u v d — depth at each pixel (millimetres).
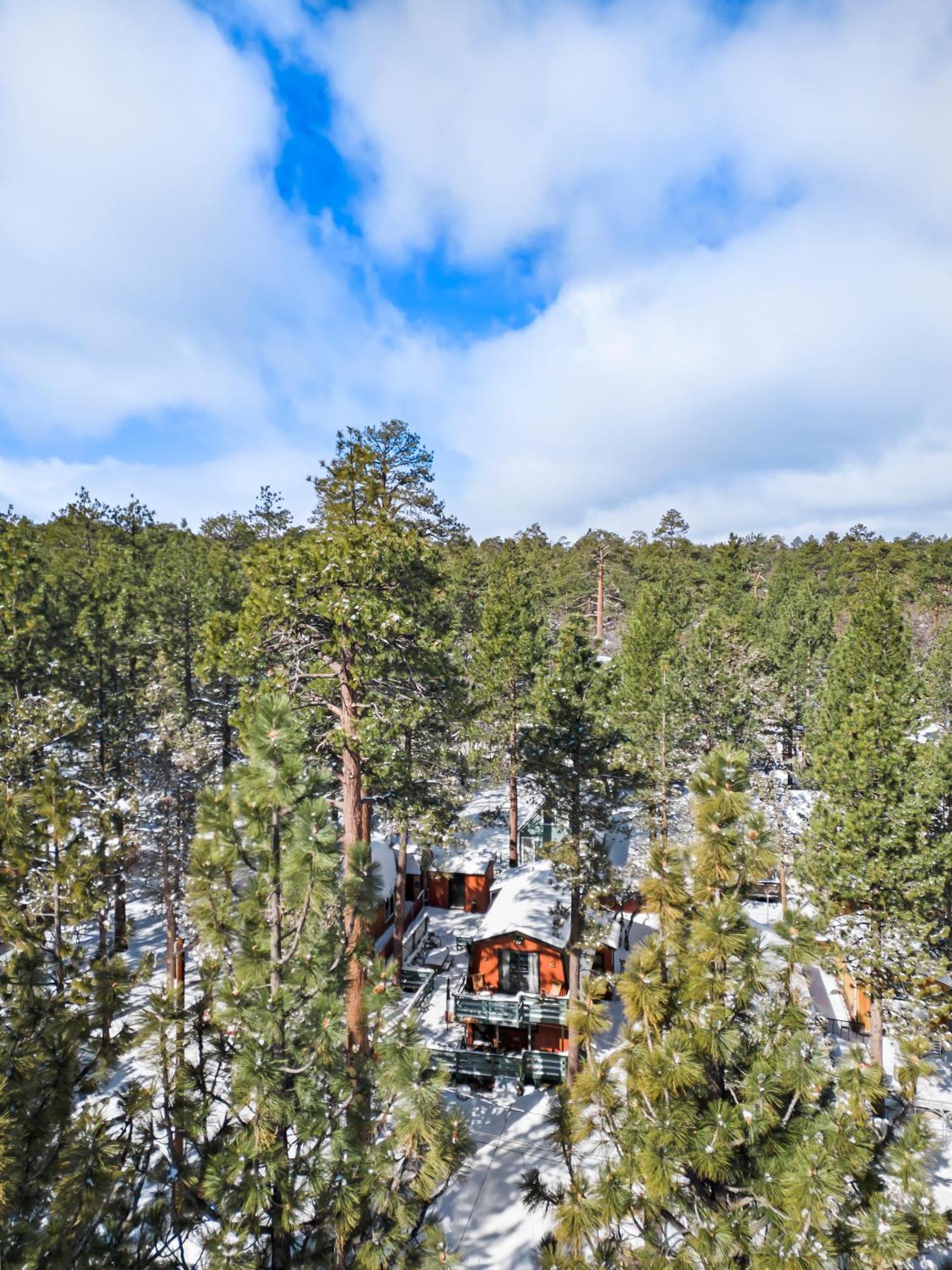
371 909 7688
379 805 20938
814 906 18422
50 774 12133
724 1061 6699
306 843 7098
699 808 7512
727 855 7223
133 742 25938
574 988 18141
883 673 23906
